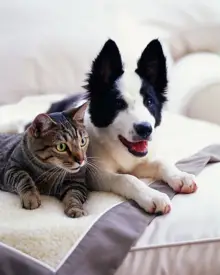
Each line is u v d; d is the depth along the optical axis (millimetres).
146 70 1373
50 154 1220
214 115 2018
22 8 2301
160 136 1645
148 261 1060
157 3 2494
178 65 2305
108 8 2414
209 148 1561
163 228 1105
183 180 1249
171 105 2061
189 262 1074
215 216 1131
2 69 2221
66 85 2256
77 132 1239
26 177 1256
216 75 2078
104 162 1361
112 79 1341
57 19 2320
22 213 1160
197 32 2531
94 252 1036
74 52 2248
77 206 1183
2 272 1024
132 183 1232
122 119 1283
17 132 1631
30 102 2104
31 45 2246
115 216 1122
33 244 1053
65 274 1005
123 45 2238
